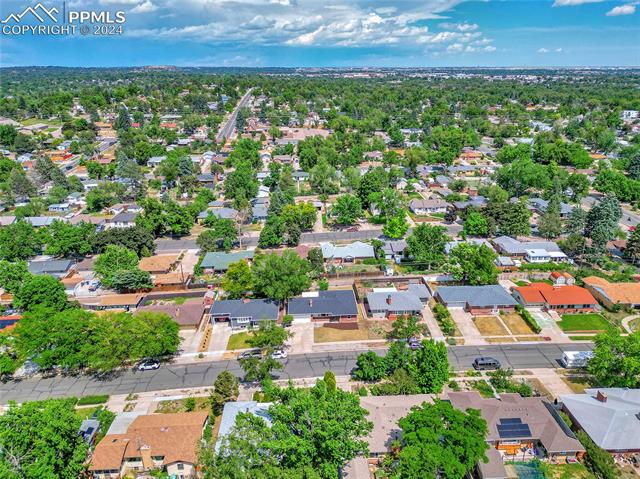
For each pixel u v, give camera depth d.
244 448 48.47
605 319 91.69
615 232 127.31
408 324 84.06
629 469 57.06
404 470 48.41
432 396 66.25
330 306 91.94
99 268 104.81
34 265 112.12
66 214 151.62
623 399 64.50
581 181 165.25
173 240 134.12
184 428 59.62
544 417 61.25
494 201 153.25
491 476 54.09
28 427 50.81
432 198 164.50
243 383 73.88
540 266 112.75
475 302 93.81
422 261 113.12
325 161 190.88
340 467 55.38
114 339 74.44
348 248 119.94
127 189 172.00
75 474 52.75
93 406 69.88
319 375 75.81
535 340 85.12
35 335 74.44
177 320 89.12
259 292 98.25
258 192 169.50
